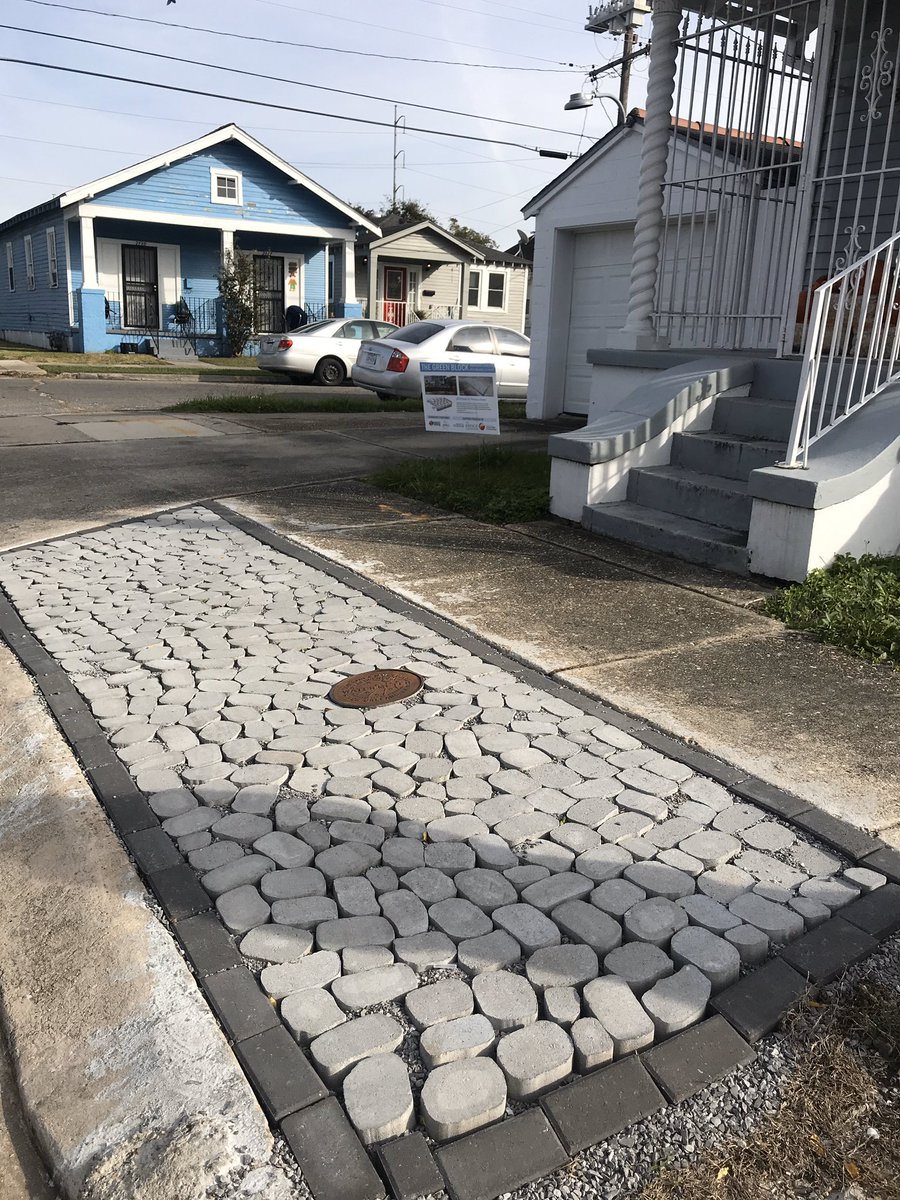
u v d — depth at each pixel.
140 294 24.92
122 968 2.37
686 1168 1.90
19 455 9.18
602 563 5.74
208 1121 1.93
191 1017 2.20
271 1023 2.17
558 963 2.35
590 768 3.27
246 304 24.56
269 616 4.75
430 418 8.63
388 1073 2.04
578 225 12.56
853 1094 2.06
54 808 3.07
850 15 8.17
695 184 7.96
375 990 2.26
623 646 4.38
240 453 9.61
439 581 5.33
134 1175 1.85
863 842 2.82
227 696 3.82
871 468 5.18
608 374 8.25
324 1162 1.85
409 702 3.78
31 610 4.83
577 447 6.52
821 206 6.93
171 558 5.75
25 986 2.38
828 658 4.29
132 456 9.27
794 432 5.32
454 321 15.28
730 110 7.75
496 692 3.87
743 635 4.55
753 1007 2.24
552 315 13.24
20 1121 2.11
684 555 5.81
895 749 3.41
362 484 8.08
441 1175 1.85
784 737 3.48
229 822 2.94
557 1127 1.96
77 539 6.16
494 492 7.40
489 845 2.81
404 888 2.63
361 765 3.28
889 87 7.99
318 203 25.33
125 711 3.70
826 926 2.49
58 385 16.45
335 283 28.53
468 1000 2.23
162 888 2.63
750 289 8.82
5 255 30.50
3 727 3.67
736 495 5.85
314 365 18.64
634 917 2.50
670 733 3.51
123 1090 2.04
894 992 2.31
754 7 8.05
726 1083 2.08
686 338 10.16
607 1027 2.15
